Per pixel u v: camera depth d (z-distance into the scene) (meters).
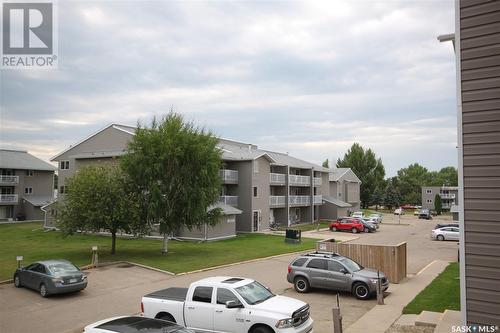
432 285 18.94
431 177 155.12
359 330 12.52
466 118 5.62
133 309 16.80
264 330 10.65
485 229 5.40
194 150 31.08
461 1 5.74
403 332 12.02
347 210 74.12
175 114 32.72
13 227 51.59
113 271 24.56
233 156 47.84
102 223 29.09
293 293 18.67
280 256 30.52
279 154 62.88
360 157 107.31
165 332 8.20
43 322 15.16
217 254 30.86
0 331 14.13
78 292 19.67
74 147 49.69
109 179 29.83
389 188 108.00
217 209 33.19
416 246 36.66
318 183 64.19
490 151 5.42
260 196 49.88
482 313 5.36
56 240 39.38
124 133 45.88
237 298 11.27
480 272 5.41
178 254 30.80
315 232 49.31
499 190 5.33
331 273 18.08
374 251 21.12
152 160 30.28
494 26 5.46
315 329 13.08
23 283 20.38
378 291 16.27
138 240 39.75
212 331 11.30
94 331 8.33
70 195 29.27
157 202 29.81
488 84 5.48
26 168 63.47
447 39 7.20
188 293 11.94
